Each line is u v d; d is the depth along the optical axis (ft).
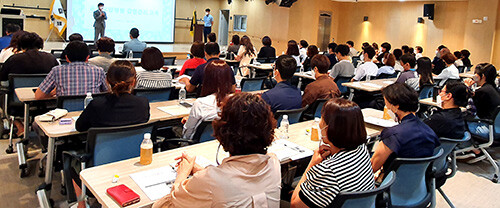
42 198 9.02
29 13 41.68
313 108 12.24
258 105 4.67
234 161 4.62
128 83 8.08
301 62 28.45
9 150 12.88
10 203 9.70
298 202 6.12
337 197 5.42
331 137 5.83
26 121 11.82
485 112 13.76
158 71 12.35
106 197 5.54
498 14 38.11
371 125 10.52
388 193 6.90
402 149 7.46
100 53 15.34
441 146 8.79
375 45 38.29
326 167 5.72
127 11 47.26
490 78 13.99
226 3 56.54
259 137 4.62
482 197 11.75
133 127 7.75
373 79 21.30
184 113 10.43
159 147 9.12
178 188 4.79
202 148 7.77
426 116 16.31
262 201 4.52
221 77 8.87
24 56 13.64
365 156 6.02
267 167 4.73
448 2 41.57
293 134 9.25
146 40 49.39
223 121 4.70
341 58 20.58
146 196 5.64
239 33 55.06
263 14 51.01
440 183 9.16
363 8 48.83
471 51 39.88
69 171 8.53
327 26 49.85
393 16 46.32
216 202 4.35
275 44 49.70
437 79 22.18
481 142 13.19
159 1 49.73
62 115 9.41
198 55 16.46
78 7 43.52
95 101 7.90
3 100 14.52
